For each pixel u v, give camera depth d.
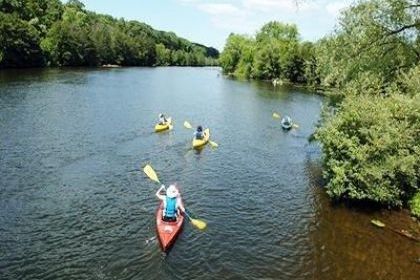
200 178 25.95
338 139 21.67
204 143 33.66
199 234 18.53
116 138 33.78
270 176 27.12
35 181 23.41
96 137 33.56
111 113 44.12
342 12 27.53
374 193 20.98
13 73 78.56
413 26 26.64
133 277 15.19
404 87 24.80
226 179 26.08
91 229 18.48
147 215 20.11
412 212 21.30
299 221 20.45
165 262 16.20
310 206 22.27
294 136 40.03
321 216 21.05
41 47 100.19
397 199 21.77
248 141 36.81
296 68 103.06
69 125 36.88
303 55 102.06
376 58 27.50
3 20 88.38
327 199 23.28
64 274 15.21
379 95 24.53
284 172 28.14
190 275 15.53
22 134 32.62
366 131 20.89
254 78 115.94
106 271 15.48
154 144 33.00
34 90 56.22
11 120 37.06
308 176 27.48
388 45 27.55
